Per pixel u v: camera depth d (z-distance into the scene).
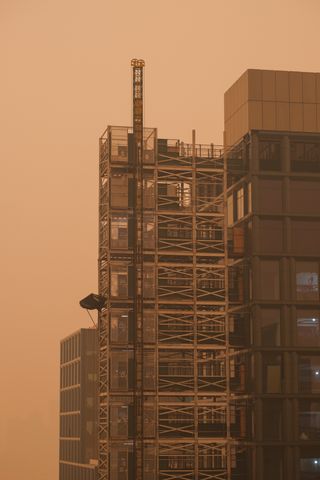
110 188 140.25
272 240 134.12
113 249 139.62
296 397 130.62
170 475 131.62
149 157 140.88
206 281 142.62
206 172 141.50
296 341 132.38
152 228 141.75
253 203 134.25
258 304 132.38
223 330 139.75
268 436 129.62
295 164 136.88
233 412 139.25
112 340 138.12
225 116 147.88
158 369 137.62
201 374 141.88
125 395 136.75
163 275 141.25
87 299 136.75
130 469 136.62
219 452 138.75
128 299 139.12
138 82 156.88
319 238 135.25
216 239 142.50
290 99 138.00
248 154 137.12
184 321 136.88
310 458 130.00
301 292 133.75
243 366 136.00
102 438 140.38
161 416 138.88
